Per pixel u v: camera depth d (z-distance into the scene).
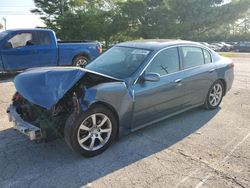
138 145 4.41
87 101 3.84
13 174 3.62
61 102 4.00
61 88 3.80
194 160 3.98
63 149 4.26
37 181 3.48
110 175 3.61
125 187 3.37
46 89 3.79
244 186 3.39
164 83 4.80
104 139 4.15
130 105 4.34
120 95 4.18
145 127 5.10
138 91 4.42
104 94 3.99
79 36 40.56
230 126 5.25
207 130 5.04
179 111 5.32
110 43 42.53
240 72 11.79
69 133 3.79
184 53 5.36
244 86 8.73
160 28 39.59
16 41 9.62
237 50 41.12
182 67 5.25
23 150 4.23
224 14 41.06
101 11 42.25
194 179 3.53
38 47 9.99
